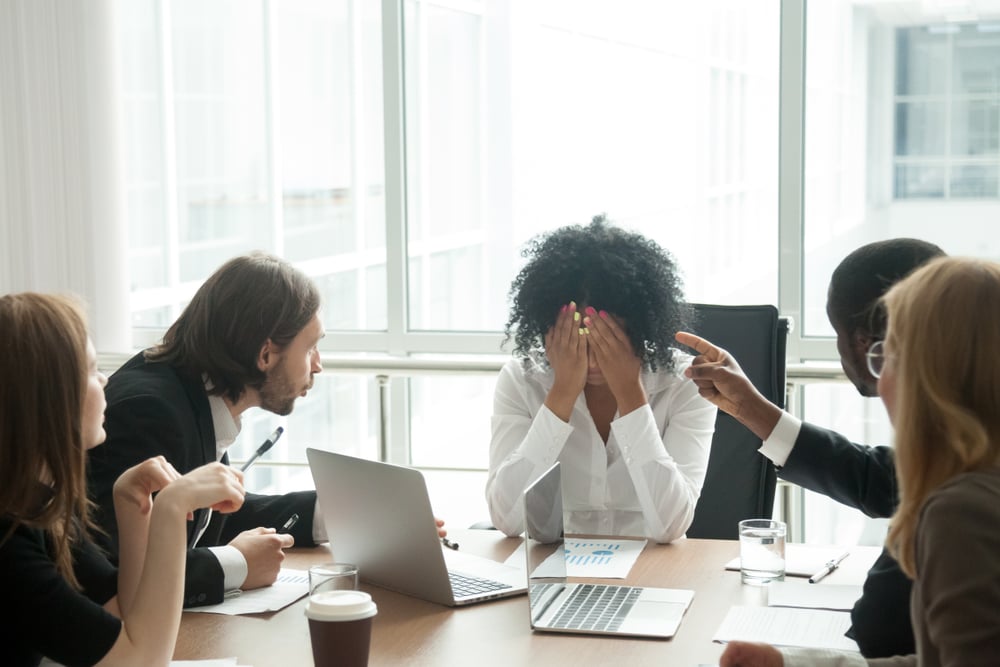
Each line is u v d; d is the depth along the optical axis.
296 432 3.72
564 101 3.51
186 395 2.02
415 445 3.58
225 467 1.66
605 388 2.38
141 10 3.77
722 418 2.48
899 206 3.32
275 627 1.71
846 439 2.02
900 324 1.18
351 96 3.62
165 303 3.83
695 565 1.98
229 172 3.77
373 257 3.66
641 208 3.48
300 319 2.07
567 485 2.37
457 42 3.56
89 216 3.49
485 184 3.59
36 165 3.49
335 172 3.68
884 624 1.49
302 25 3.64
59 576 1.48
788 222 3.35
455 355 3.62
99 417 1.61
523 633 1.66
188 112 3.77
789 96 3.32
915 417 1.15
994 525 1.08
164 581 1.54
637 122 3.45
